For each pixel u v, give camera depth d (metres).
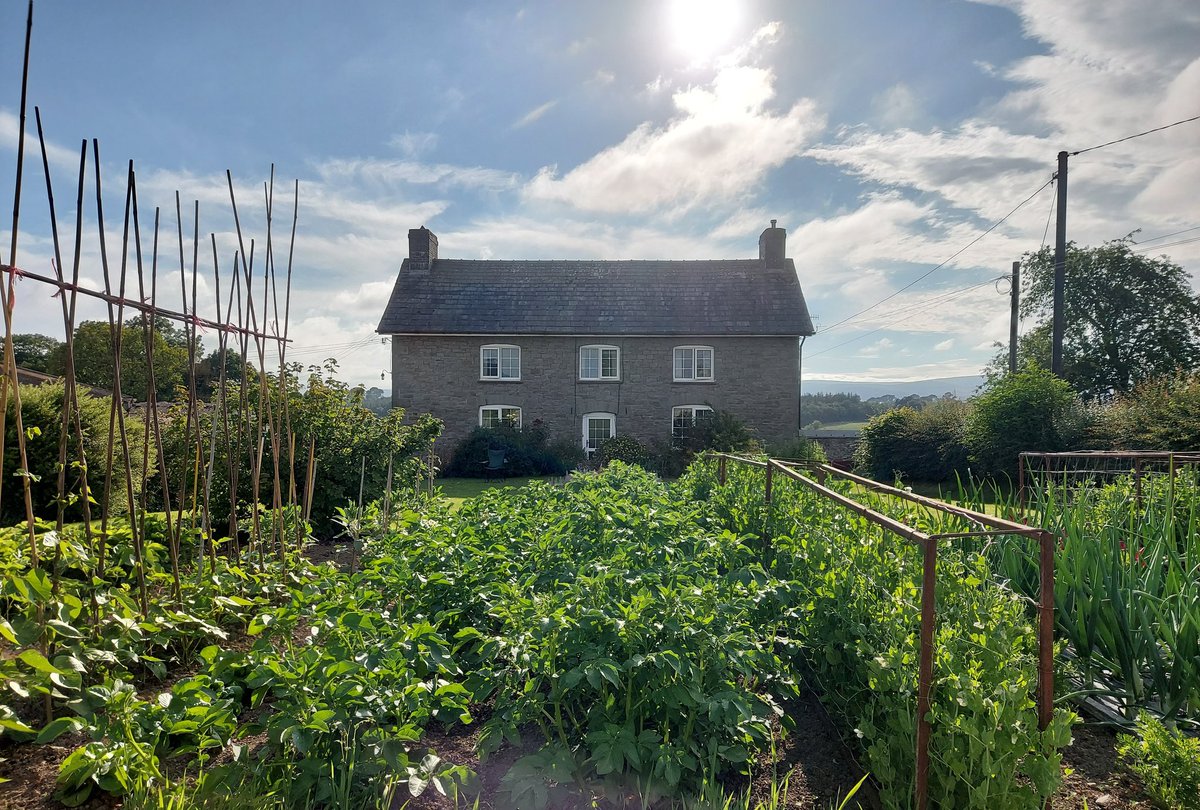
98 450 8.79
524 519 5.40
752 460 6.88
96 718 2.61
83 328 29.38
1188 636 3.45
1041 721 2.61
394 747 2.64
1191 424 12.22
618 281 23.55
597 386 22.22
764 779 3.07
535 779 2.72
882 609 3.24
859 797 2.94
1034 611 4.09
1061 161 16.58
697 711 2.93
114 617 3.38
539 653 3.02
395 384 22.09
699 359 22.38
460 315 22.28
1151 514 5.21
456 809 2.69
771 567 4.84
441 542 4.36
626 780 2.86
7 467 8.51
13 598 3.20
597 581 3.45
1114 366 28.41
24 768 2.75
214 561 4.88
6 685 2.79
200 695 2.78
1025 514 5.54
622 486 7.94
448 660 3.07
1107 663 3.77
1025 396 14.75
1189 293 27.98
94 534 4.43
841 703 3.45
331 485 7.93
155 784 2.56
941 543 3.71
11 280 3.11
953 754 2.53
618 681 2.73
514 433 21.14
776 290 23.06
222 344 5.08
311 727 2.53
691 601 3.16
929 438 17.44
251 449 5.92
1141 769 2.94
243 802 2.47
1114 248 28.42
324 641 3.32
